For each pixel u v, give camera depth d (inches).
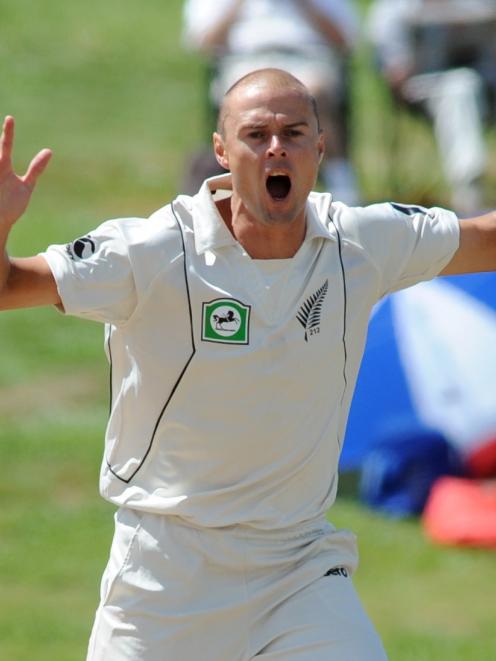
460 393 1198.3
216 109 1550.2
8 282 527.5
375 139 2210.9
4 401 1358.3
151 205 1934.1
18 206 522.0
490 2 1700.3
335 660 550.6
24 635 938.1
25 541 1095.6
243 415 547.8
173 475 557.3
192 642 561.3
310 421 556.7
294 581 561.3
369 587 1033.5
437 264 585.6
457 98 1694.1
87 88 2443.4
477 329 1221.1
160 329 545.0
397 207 585.9
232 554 555.2
